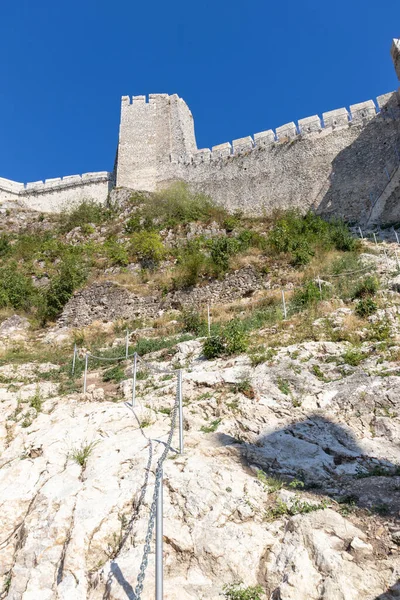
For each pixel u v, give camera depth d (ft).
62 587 15.51
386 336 33.55
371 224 87.76
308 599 13.94
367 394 26.25
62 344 54.90
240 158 114.42
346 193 96.68
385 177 93.40
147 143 129.18
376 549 15.38
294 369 30.22
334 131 104.63
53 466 22.38
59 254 86.58
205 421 26.09
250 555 15.78
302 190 102.73
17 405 32.42
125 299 62.64
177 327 51.55
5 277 73.97
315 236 72.23
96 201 129.18
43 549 17.28
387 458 21.25
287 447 22.61
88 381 39.14
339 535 16.05
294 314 43.98
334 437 23.65
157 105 135.33
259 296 54.54
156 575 12.57
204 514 17.61
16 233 111.14
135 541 16.71
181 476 19.52
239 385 29.27
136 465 20.98
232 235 83.30
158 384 33.42
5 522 19.62
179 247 78.59
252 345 36.78
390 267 53.36
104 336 55.21
